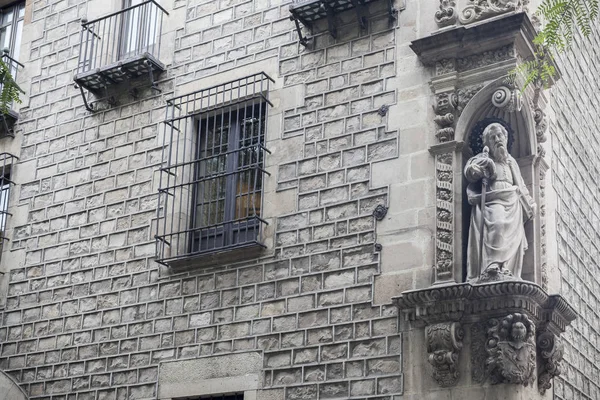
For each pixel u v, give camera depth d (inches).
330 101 796.0
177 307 813.9
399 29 781.9
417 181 728.3
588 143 902.4
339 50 806.5
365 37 796.6
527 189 719.7
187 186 845.8
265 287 773.3
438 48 740.7
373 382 697.0
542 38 593.3
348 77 793.6
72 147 944.9
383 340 702.5
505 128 724.0
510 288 650.8
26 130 987.3
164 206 841.5
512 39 717.3
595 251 875.4
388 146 752.3
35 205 948.6
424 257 705.6
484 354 661.9
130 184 888.9
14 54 1043.9
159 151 880.3
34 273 920.3
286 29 843.4
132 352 826.2
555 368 685.9
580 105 893.2
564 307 685.9
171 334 809.5
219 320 787.4
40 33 1021.8
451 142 718.5
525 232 713.6
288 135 806.5
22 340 900.6
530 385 667.4
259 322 766.5
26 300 915.4
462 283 663.8
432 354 669.9
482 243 681.6
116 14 923.4
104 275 871.7
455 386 665.0
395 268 715.4
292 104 815.1
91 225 899.4
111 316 852.6
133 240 865.5
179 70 896.3
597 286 864.9
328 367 721.0
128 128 910.4
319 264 753.0
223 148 845.8
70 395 850.1
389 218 732.0
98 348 848.9
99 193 906.7
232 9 884.0
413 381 680.4
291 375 735.7
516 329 648.4
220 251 794.2
